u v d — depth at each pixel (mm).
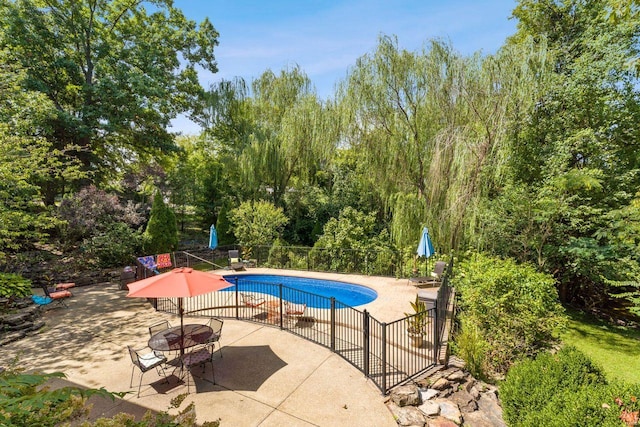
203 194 24469
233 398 5445
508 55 13102
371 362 6738
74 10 17422
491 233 13180
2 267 12344
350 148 19547
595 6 14094
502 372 7277
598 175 11820
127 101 18031
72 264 14438
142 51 19219
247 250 17359
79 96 18312
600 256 11375
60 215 14148
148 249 16797
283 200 22719
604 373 5273
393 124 16422
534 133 13969
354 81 16500
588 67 12867
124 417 2094
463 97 14328
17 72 14133
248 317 9430
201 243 21922
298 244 22078
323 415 5047
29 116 13414
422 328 7430
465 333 7348
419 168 16422
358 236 17047
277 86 22000
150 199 23531
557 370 5031
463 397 5750
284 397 5492
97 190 16469
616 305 14898
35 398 1764
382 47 15578
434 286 12305
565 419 3889
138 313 9812
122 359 6891
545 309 8164
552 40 16172
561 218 12930
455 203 13562
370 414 5094
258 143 20953
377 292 11797
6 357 7035
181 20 22312
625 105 12859
